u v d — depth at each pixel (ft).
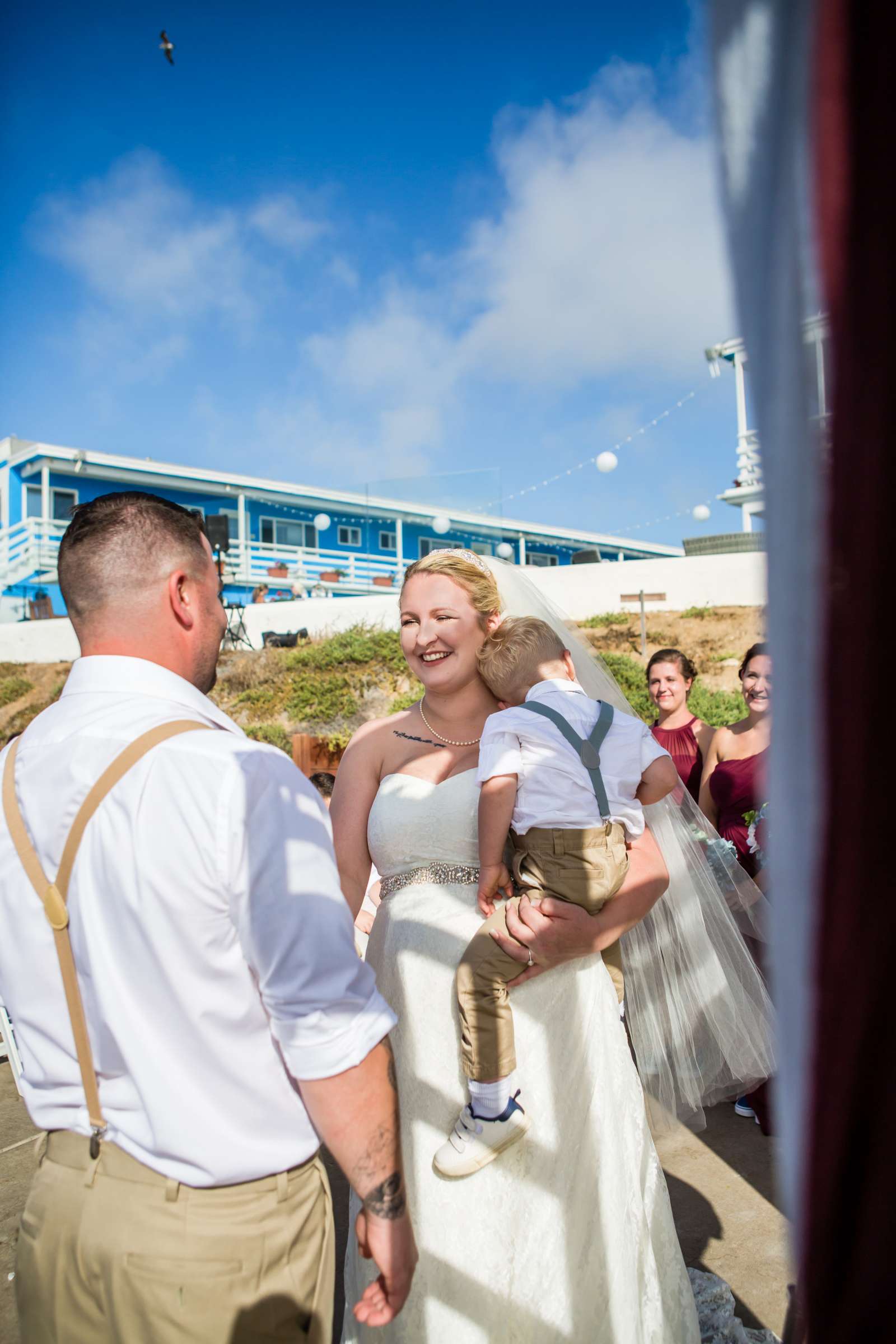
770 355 1.97
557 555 84.69
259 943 3.95
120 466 67.00
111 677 4.50
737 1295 8.41
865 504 1.91
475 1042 5.70
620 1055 6.61
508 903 6.11
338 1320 8.38
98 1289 3.97
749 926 10.59
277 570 69.72
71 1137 4.22
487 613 7.05
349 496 73.87
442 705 7.09
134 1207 3.98
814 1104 2.12
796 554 1.99
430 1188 5.74
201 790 4.00
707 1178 10.82
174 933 3.95
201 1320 3.90
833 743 2.00
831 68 1.86
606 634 45.06
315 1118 4.06
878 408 1.87
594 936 6.20
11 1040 12.55
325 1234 4.50
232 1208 4.04
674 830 8.41
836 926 2.05
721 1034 8.32
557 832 6.29
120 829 4.01
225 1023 4.06
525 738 6.55
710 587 44.47
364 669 49.01
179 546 4.74
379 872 6.76
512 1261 5.62
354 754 7.04
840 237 1.89
